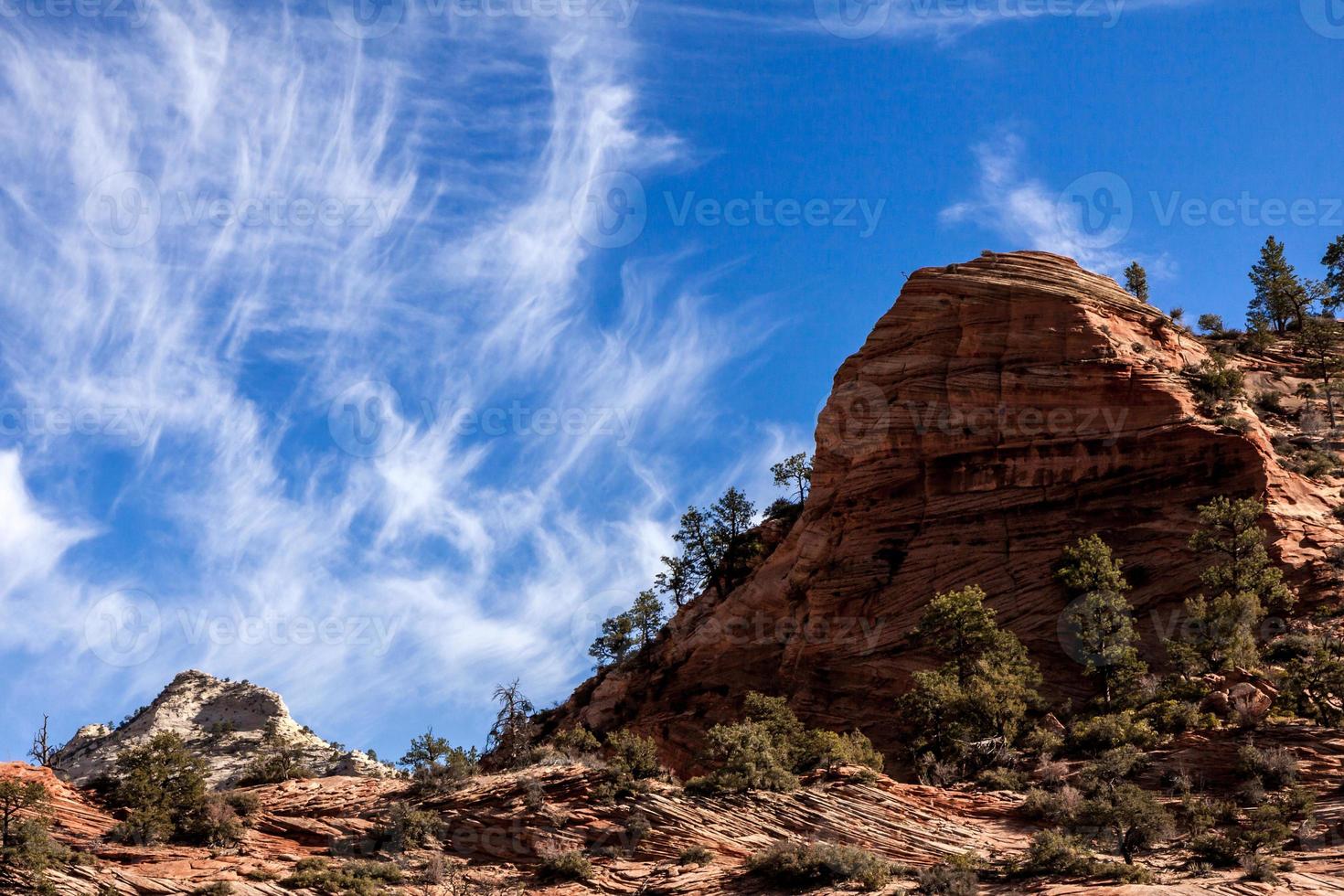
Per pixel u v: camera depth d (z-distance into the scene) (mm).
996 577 68000
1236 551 62469
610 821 47000
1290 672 51781
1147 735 49750
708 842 45281
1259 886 36500
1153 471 68812
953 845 43688
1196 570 63812
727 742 51406
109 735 72250
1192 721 50031
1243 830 41281
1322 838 40344
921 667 64688
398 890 43469
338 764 66062
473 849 47156
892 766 59812
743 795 47719
